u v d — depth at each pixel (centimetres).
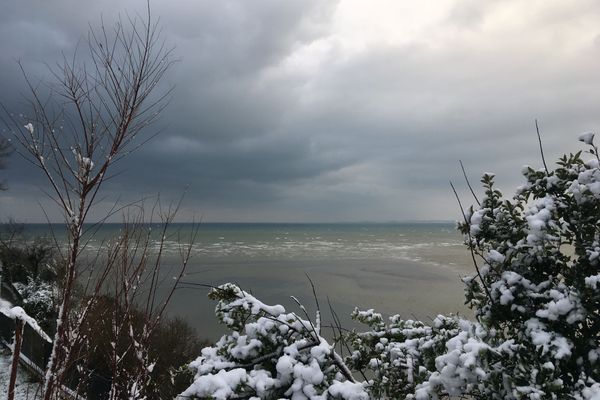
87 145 294
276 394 316
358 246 10312
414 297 3117
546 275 350
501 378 278
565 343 280
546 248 313
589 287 284
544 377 265
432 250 8712
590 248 320
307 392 302
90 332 316
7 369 893
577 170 345
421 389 317
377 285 3888
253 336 356
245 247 9919
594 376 302
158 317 360
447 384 290
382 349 404
